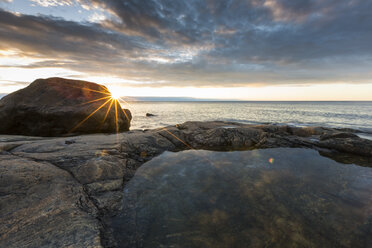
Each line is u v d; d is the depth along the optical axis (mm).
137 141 8977
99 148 7012
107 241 3094
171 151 9086
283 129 12914
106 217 3754
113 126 13312
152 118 34656
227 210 4117
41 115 10969
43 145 6906
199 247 3053
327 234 3355
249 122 28125
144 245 3082
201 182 5531
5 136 8867
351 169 6633
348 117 34500
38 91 11891
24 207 3365
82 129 11703
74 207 3668
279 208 4188
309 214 3963
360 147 8305
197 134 11539
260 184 5410
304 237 3275
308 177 5910
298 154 8453
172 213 3996
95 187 4645
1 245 2561
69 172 5008
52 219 3186
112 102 14141
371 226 3562
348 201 4477
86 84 13594
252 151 8992
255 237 3279
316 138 10953
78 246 2709
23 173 4281
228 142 10492
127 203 4324
